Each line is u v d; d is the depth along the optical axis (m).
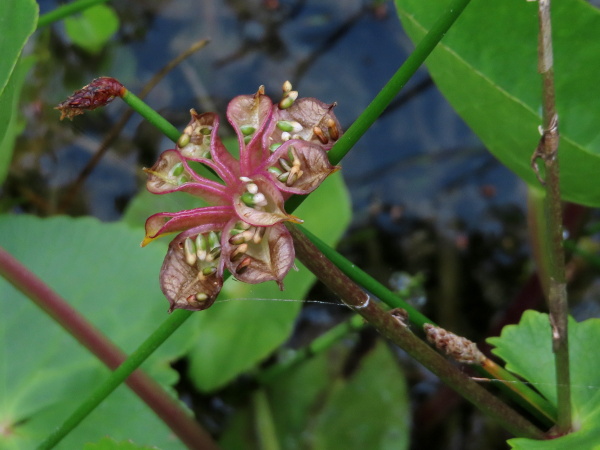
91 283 0.34
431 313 0.41
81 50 0.44
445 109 0.45
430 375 0.39
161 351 0.33
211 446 0.32
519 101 0.29
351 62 0.46
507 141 0.30
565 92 0.30
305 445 0.34
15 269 0.30
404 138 0.45
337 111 0.44
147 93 0.42
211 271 0.26
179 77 0.45
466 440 0.38
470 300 0.42
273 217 0.25
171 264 0.26
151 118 0.26
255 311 0.36
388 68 0.46
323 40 0.46
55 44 0.44
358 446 0.34
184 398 0.37
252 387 0.36
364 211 0.44
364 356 0.36
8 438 0.32
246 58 0.45
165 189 0.26
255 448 0.34
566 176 0.30
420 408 0.38
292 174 0.26
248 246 0.26
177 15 0.46
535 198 0.33
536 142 0.30
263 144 0.26
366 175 0.45
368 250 0.43
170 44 0.46
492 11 0.29
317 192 0.37
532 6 0.29
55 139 0.43
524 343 0.29
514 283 0.42
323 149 0.26
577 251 0.36
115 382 0.28
